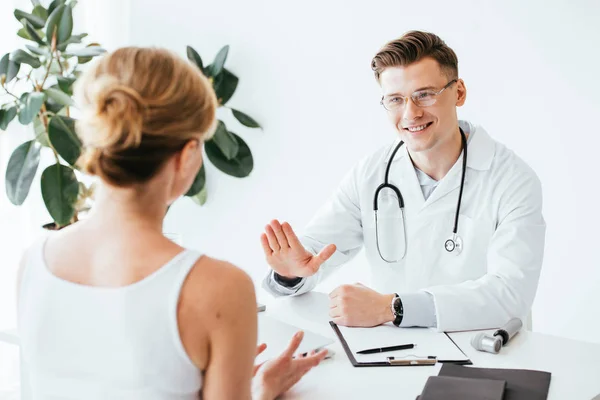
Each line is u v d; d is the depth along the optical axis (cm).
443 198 177
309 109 287
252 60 296
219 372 83
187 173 87
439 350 134
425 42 165
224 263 85
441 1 252
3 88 279
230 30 298
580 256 240
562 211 242
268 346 134
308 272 156
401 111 169
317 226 192
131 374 83
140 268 83
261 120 299
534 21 236
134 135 78
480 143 176
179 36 310
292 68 288
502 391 111
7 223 299
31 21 265
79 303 84
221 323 82
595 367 125
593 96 230
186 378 84
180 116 81
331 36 276
